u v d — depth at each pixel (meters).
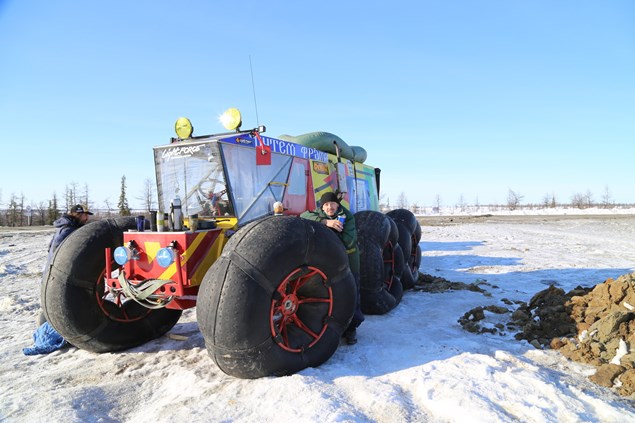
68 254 4.40
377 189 10.73
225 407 3.05
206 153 4.57
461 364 3.72
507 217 45.50
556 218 39.38
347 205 7.34
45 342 4.75
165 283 3.89
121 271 4.18
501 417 2.74
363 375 3.60
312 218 4.62
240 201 4.62
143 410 3.25
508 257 11.91
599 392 3.25
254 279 3.38
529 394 3.14
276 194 5.16
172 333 5.35
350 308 4.14
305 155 5.89
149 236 4.07
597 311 4.41
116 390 3.60
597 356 3.85
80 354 4.66
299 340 3.78
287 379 3.36
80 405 3.25
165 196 4.93
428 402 3.06
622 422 2.76
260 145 4.95
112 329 4.60
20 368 4.27
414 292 7.37
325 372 3.66
